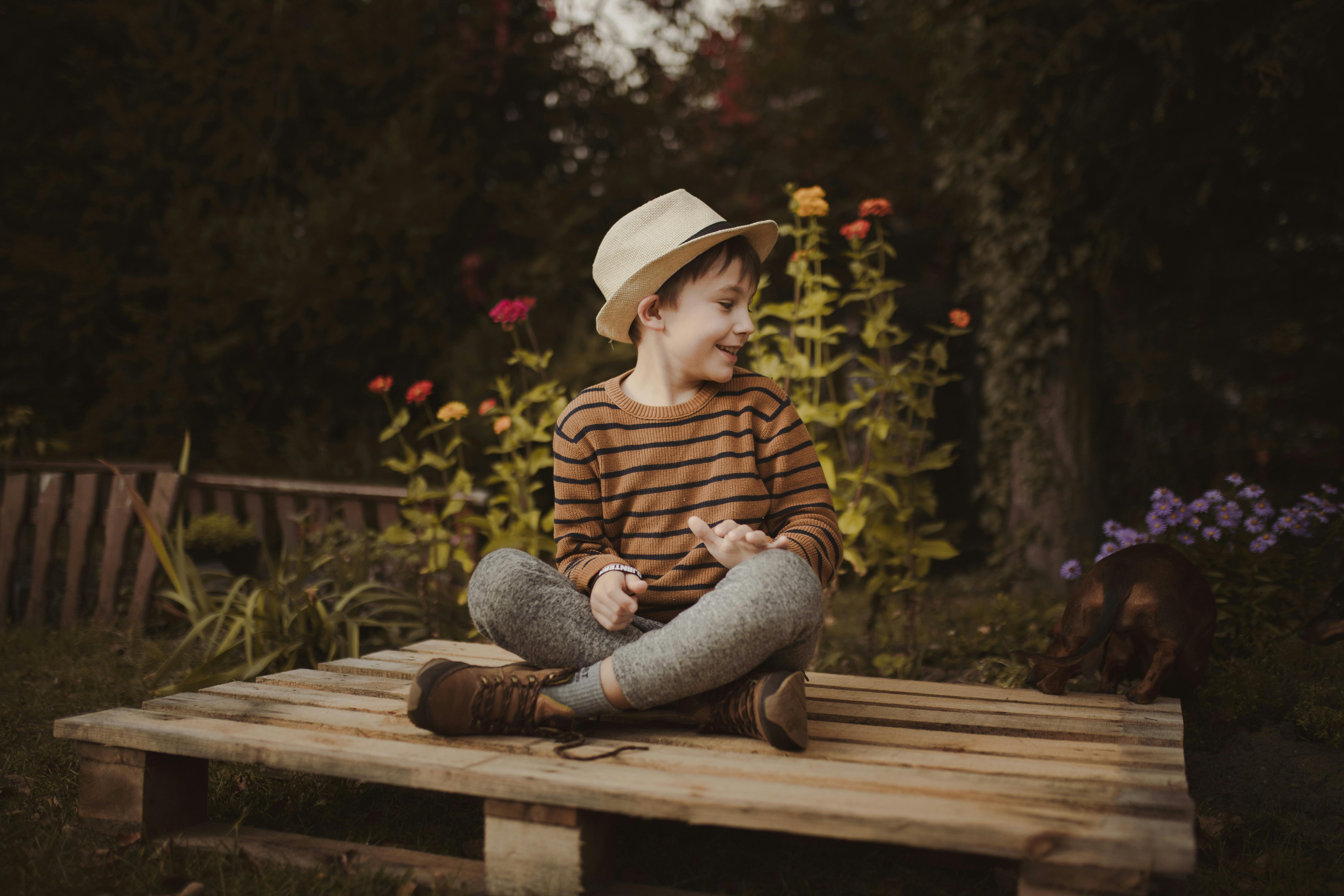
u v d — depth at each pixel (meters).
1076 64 4.57
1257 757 2.41
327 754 1.73
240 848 1.88
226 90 6.88
